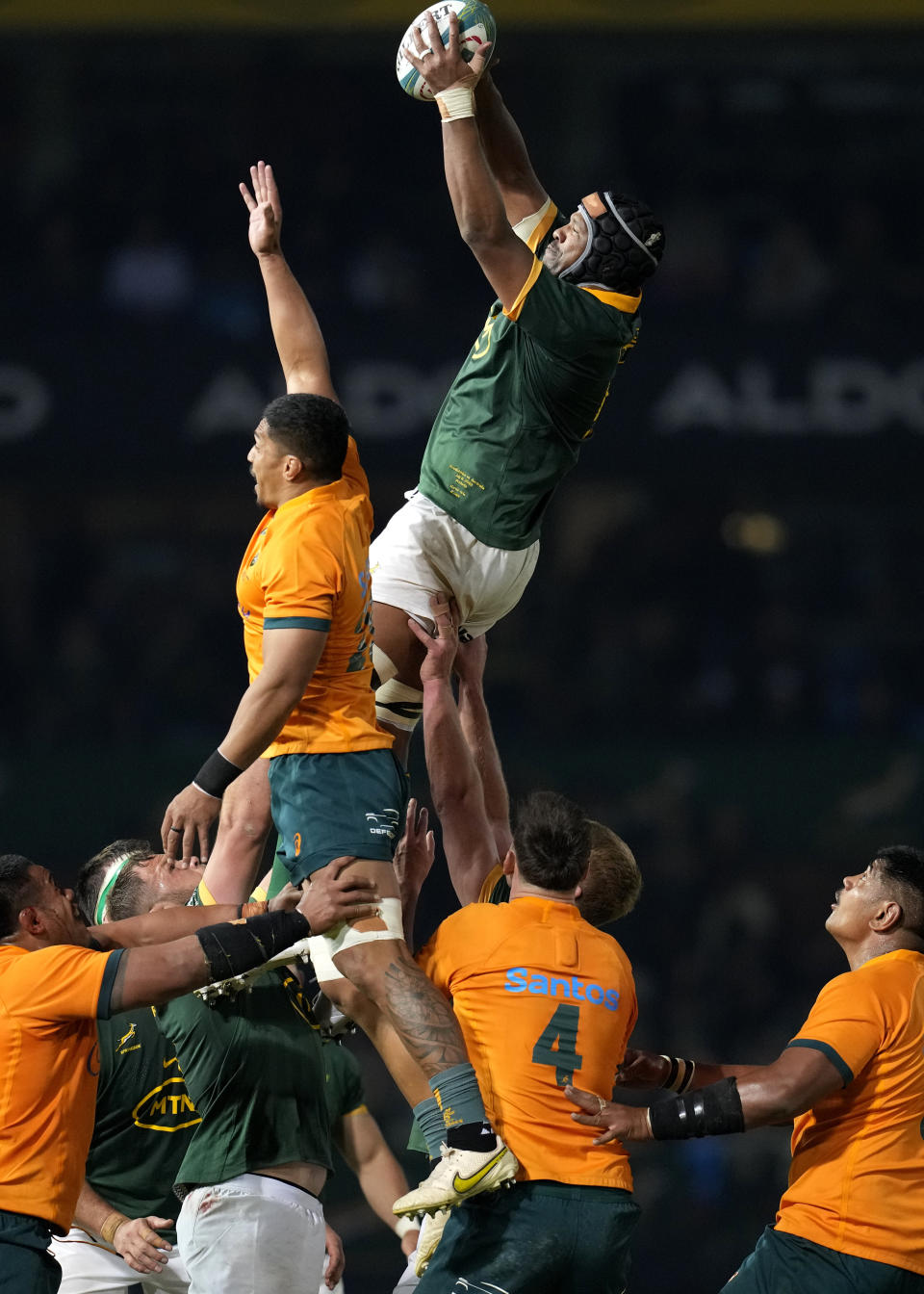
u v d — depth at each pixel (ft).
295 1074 61.72
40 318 190.19
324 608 54.08
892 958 59.93
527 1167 53.62
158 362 189.57
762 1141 150.20
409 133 209.77
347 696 56.34
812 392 189.57
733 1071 61.77
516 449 61.57
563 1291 53.88
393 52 204.23
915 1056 58.08
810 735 193.16
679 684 196.44
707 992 169.78
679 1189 148.56
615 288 60.90
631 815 183.93
